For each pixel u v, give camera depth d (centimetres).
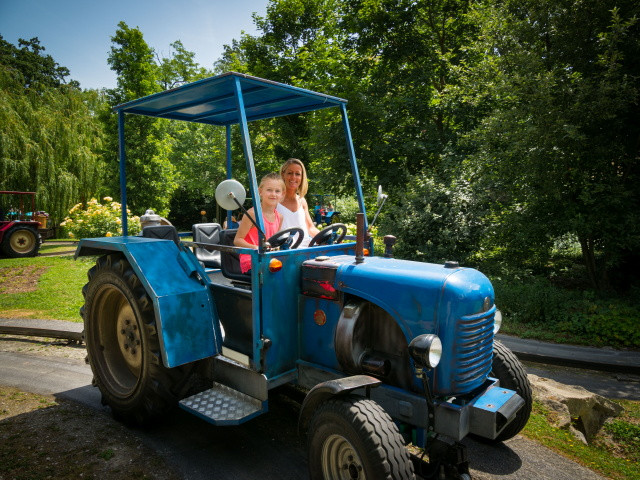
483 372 265
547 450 327
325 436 239
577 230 752
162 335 295
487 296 260
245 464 295
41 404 384
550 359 561
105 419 357
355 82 1324
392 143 1284
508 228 821
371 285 267
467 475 259
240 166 1764
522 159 780
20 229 1362
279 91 344
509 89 769
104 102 2498
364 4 1347
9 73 2008
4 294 823
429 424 244
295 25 1808
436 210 912
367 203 1345
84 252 384
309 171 1638
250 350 302
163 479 276
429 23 1372
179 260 337
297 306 306
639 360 547
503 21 834
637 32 740
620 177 756
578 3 752
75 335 577
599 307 706
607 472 308
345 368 274
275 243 304
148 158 2181
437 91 1334
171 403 320
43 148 1798
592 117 716
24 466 286
